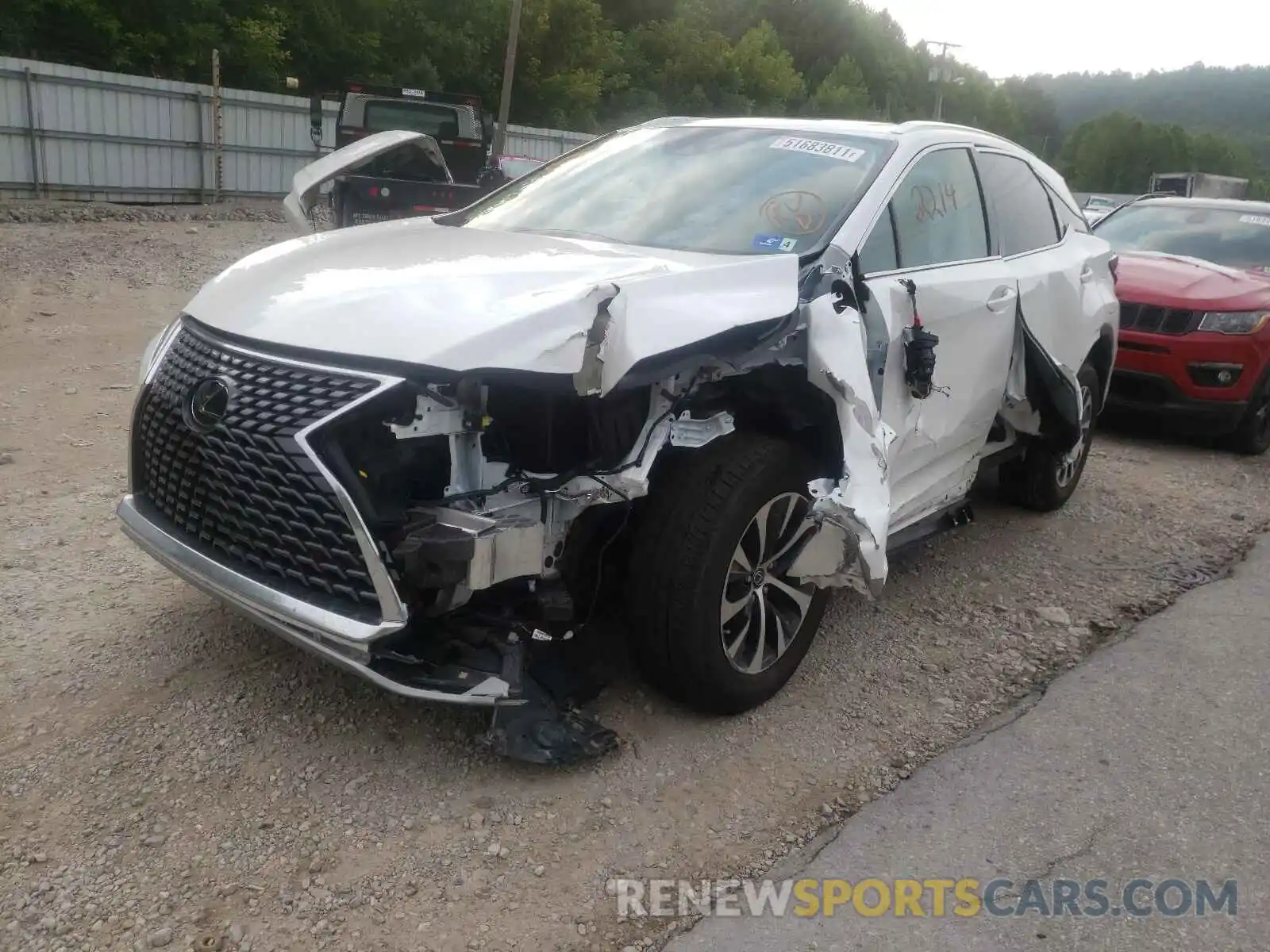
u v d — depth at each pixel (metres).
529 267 3.34
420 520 2.88
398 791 3.14
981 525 5.83
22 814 2.95
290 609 2.93
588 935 2.67
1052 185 5.70
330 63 32.94
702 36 58.81
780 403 3.59
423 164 12.95
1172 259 8.44
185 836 2.91
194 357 3.27
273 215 19.55
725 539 3.34
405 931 2.64
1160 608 4.89
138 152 20.27
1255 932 2.83
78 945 2.53
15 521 4.88
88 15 25.19
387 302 3.05
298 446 2.85
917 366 3.89
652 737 3.50
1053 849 3.13
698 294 3.20
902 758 3.53
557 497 3.06
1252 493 6.86
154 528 3.38
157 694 3.53
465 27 36.91
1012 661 4.25
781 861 3.00
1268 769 3.60
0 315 9.34
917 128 4.55
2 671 3.62
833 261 3.66
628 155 4.65
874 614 4.59
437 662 3.04
